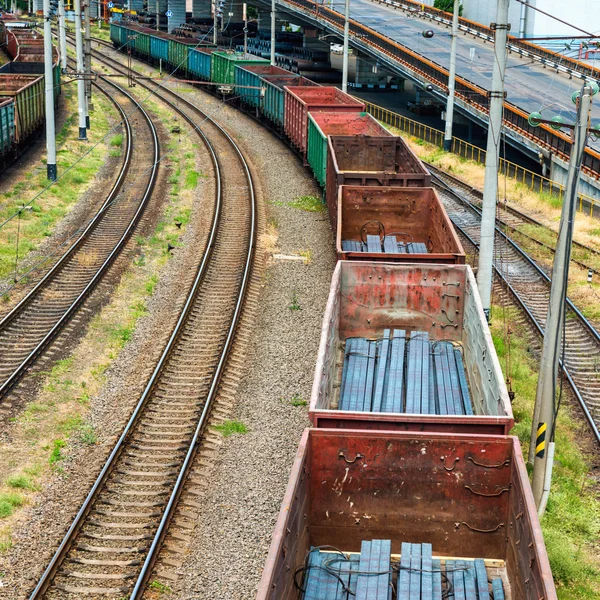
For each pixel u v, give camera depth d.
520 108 47.16
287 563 8.55
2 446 15.22
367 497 10.26
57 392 17.39
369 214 23.25
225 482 14.30
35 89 41.28
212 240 27.34
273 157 41.50
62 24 64.31
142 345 20.02
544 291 25.44
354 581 9.34
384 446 10.11
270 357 19.47
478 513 10.17
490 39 72.62
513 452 9.80
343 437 10.10
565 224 13.80
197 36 85.38
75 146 42.12
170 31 109.12
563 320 14.38
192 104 56.25
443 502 10.20
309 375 18.62
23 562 11.99
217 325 21.17
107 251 26.31
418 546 9.77
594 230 31.95
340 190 22.67
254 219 29.91
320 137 31.88
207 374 18.39
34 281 23.41
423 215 23.17
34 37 75.69
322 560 9.80
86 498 13.41
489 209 19.17
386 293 16.12
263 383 18.14
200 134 46.00
